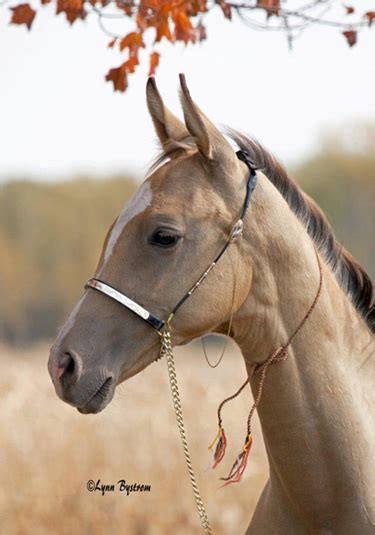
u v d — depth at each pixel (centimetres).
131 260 693
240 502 1555
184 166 713
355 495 704
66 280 8831
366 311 771
